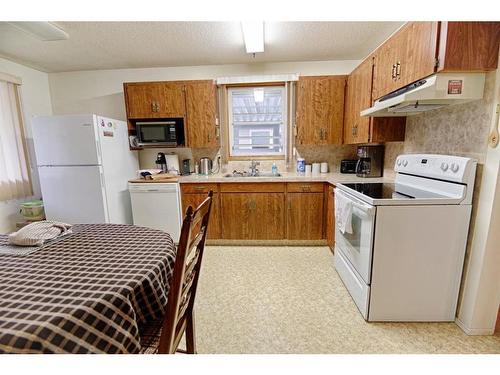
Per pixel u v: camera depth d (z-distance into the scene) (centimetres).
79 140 268
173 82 310
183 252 80
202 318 179
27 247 120
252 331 165
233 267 254
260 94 344
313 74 328
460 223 158
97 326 73
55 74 351
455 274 164
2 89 281
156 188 306
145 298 93
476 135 154
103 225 158
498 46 138
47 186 278
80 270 96
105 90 350
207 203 100
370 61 237
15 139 295
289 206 298
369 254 165
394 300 169
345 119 301
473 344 151
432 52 148
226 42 259
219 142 339
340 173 331
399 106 189
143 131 316
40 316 68
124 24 217
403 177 211
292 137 341
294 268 250
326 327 168
